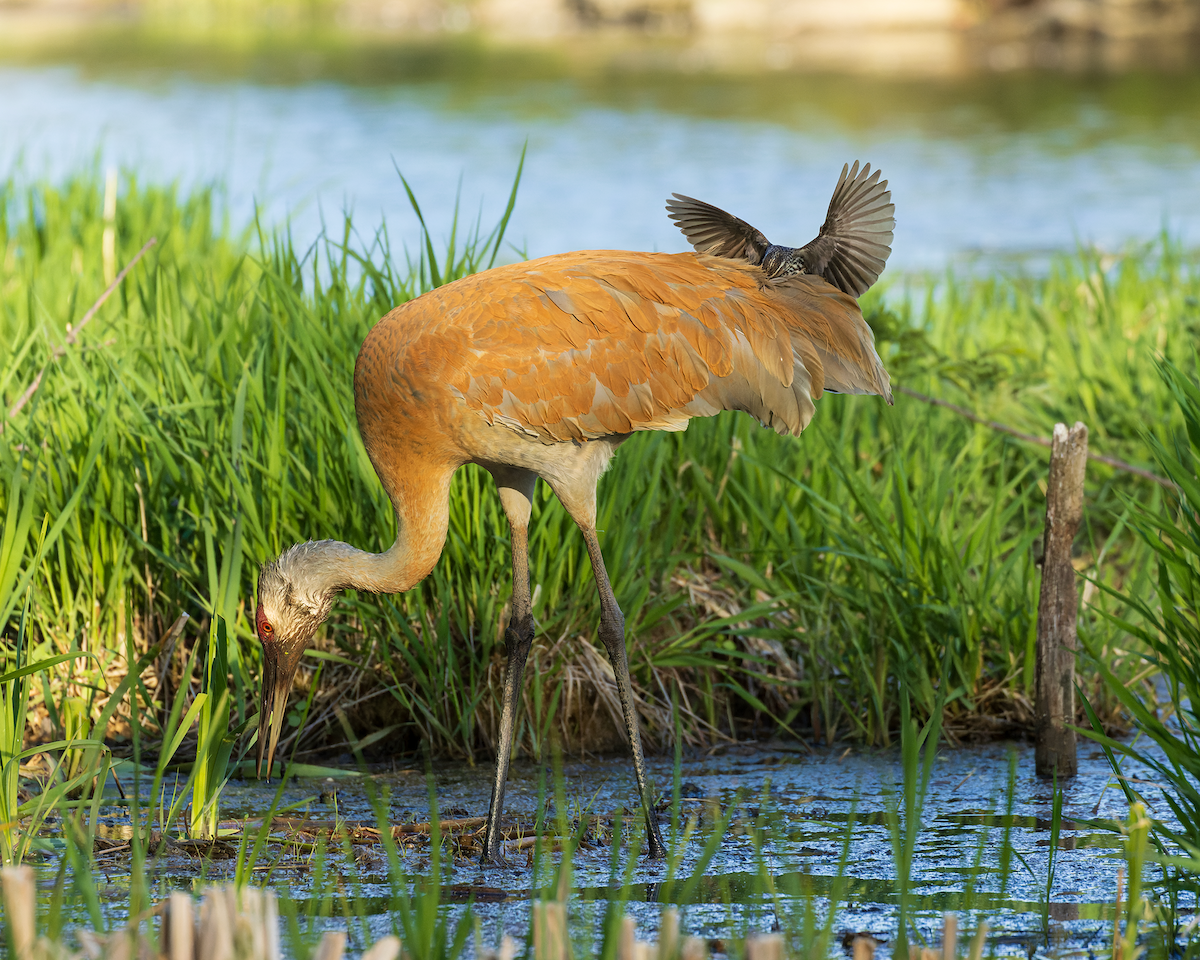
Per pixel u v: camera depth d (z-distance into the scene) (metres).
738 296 8.69
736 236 9.29
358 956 6.98
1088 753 10.30
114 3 106.75
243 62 62.62
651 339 8.51
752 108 46.31
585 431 8.55
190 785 8.66
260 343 11.89
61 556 10.41
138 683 10.15
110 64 60.72
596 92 51.06
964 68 58.41
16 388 12.05
